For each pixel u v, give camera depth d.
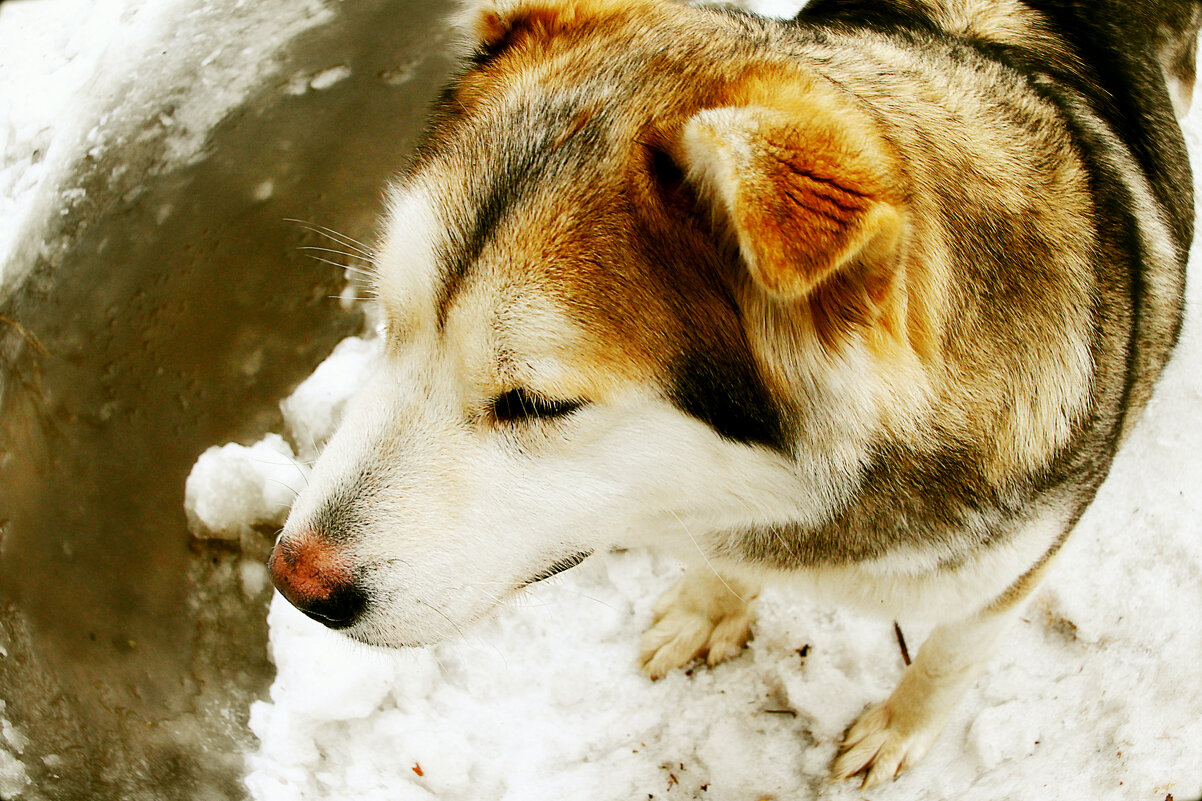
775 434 0.78
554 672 1.06
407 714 1.05
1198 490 1.08
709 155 0.71
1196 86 1.35
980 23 0.87
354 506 0.78
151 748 1.04
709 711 1.05
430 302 0.76
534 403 0.76
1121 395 0.84
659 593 1.09
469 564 0.79
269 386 1.10
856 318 0.73
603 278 0.74
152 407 1.09
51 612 1.06
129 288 1.16
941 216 0.77
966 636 0.92
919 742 1.00
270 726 1.04
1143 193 0.86
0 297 1.23
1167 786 1.00
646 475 0.79
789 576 0.88
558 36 0.79
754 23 0.82
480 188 0.75
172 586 1.06
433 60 1.28
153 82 1.34
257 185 1.20
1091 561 1.07
